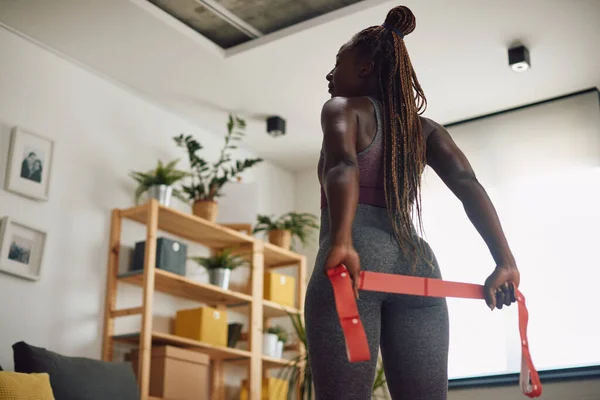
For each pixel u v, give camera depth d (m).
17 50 4.62
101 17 4.47
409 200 1.13
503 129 5.49
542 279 5.05
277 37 4.66
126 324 4.86
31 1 4.31
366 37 1.20
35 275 4.39
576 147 5.17
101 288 4.73
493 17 4.38
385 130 1.13
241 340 5.46
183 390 4.59
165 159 5.41
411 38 4.60
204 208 5.18
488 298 1.08
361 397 0.98
